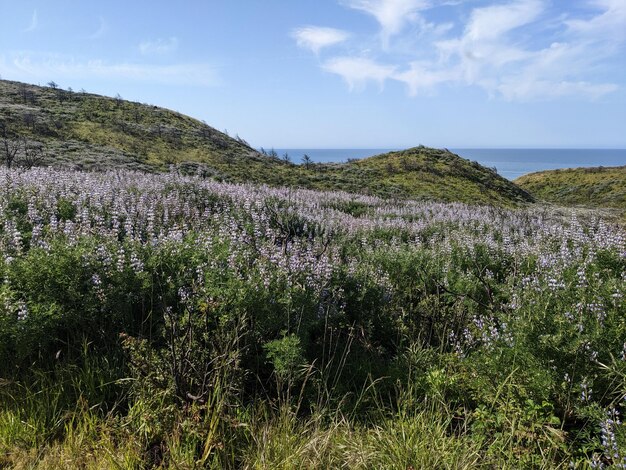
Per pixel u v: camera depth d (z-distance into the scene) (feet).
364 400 14.05
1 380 12.93
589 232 34.47
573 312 14.62
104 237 21.33
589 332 13.43
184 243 21.38
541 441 11.71
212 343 13.19
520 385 13.05
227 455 11.28
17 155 90.74
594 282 18.13
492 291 24.16
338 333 17.78
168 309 15.31
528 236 41.27
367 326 18.78
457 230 43.80
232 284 15.83
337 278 20.74
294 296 16.35
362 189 113.19
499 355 13.97
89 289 15.84
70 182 36.58
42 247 18.34
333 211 52.16
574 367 12.69
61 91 233.14
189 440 11.54
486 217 52.19
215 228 29.37
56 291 15.34
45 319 14.24
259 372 15.14
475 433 12.47
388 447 11.51
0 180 33.09
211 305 14.70
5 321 13.38
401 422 12.23
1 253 18.24
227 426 12.00
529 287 19.26
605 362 12.89
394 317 20.26
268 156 196.44
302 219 38.99
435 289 24.79
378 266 26.08
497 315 17.29
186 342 13.44
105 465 10.94
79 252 16.48
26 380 13.52
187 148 166.20
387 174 141.08
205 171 114.32
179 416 11.74
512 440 11.68
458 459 11.02
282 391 13.94
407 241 40.32
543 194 195.21
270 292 16.57
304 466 11.09
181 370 12.27
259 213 35.76
